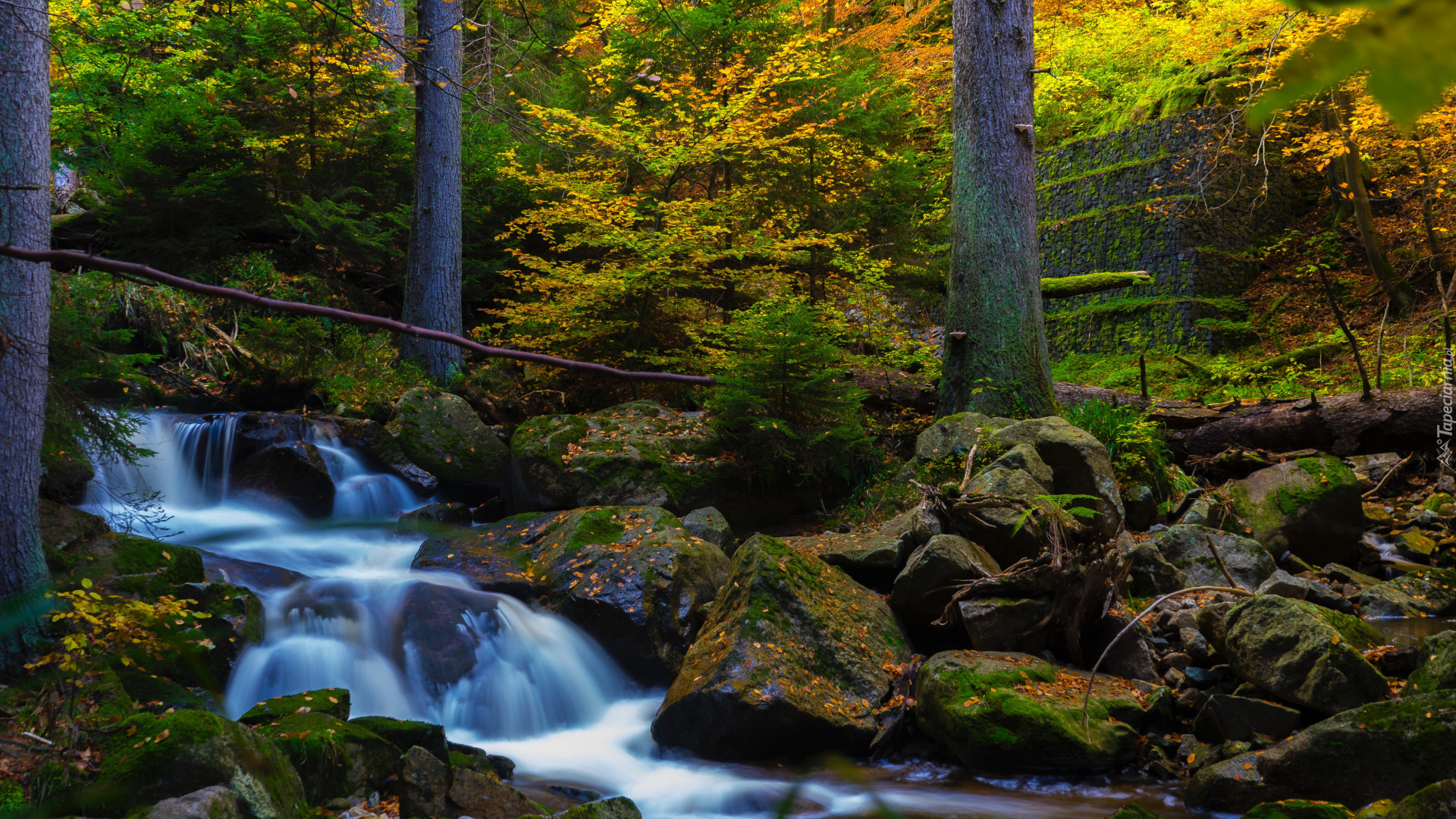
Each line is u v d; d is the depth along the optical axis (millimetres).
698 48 12141
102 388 9391
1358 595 7898
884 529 8164
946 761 5863
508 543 8250
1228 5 16422
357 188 13430
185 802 3568
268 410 10875
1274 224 18781
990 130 10391
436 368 12242
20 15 4977
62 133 12367
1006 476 7691
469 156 14875
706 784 5508
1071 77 20375
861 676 6309
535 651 6820
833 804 5207
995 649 6449
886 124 12992
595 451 9438
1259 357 16203
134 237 12180
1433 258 15438
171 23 12625
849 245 12758
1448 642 5441
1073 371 17859
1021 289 10281
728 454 9703
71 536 5957
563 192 13547
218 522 8500
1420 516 9594
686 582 7316
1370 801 4578
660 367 11859
